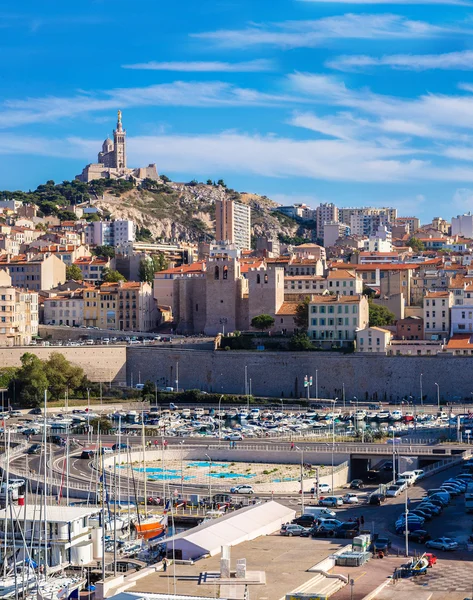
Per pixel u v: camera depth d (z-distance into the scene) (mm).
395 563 194625
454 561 195750
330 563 192375
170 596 162625
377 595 174125
